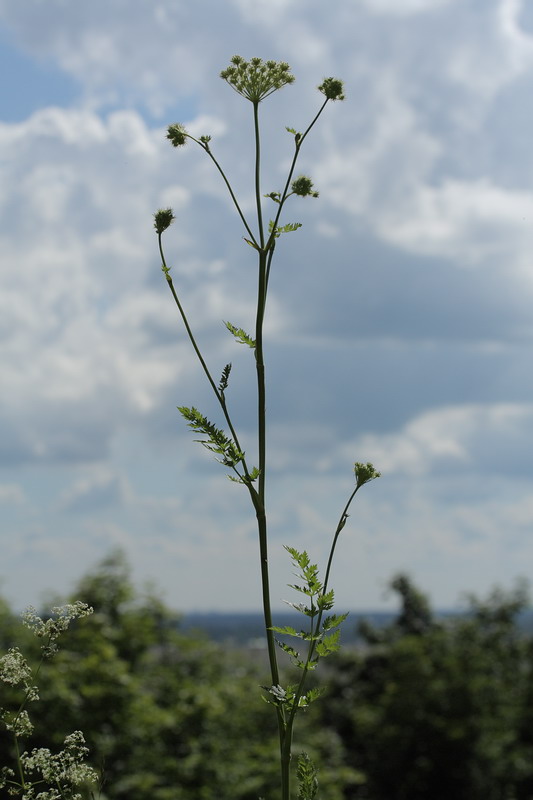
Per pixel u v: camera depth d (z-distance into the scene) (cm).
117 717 904
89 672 904
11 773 201
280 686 198
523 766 1412
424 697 1440
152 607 1272
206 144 228
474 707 1427
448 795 1410
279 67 227
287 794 195
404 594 1848
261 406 211
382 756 1448
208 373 211
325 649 197
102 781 205
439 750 1413
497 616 1641
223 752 1032
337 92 229
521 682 1544
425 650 1574
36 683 795
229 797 961
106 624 1070
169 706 1086
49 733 789
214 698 1056
